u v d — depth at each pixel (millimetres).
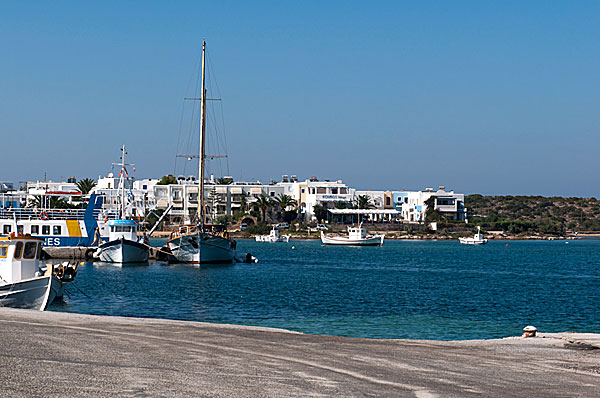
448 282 72812
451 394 16641
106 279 69812
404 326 41125
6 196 100875
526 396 16812
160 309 47656
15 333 23719
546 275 84750
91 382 16328
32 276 41000
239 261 99625
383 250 151500
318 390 16406
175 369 18297
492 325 42062
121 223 93000
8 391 15180
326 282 70062
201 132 94625
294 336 26906
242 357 20688
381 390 16719
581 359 22453
